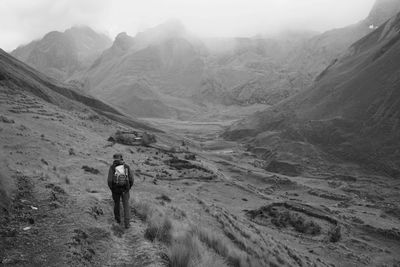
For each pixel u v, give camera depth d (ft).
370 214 259.60
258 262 49.44
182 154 256.93
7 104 223.51
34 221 38.01
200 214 78.28
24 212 40.22
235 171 350.02
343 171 447.83
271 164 475.31
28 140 120.37
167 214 53.06
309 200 288.30
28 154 96.43
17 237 33.65
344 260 135.85
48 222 38.17
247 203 175.01
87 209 43.04
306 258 109.70
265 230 142.61
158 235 38.83
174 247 34.50
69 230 36.04
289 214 172.45
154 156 218.38
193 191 159.33
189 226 46.91
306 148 520.42
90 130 238.48
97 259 32.09
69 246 32.24
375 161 456.86
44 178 57.72
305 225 168.25
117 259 32.50
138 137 254.88
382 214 266.77
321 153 509.35
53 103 337.93
